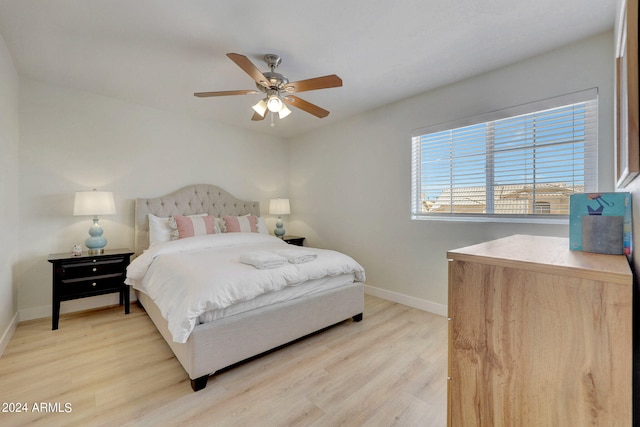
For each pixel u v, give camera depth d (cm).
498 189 257
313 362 205
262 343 202
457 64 244
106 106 319
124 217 333
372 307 317
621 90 96
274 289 209
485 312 97
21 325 264
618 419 75
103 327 262
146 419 149
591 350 78
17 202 266
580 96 210
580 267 80
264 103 242
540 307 86
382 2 171
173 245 289
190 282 191
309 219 455
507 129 250
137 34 203
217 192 402
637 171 58
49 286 288
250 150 448
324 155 429
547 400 86
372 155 360
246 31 199
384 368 198
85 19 187
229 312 191
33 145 279
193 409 157
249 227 389
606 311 76
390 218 341
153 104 341
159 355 213
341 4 172
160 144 359
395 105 332
